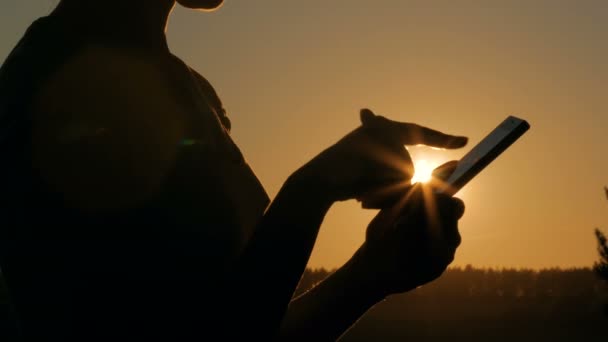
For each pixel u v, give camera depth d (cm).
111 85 113
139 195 110
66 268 108
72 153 109
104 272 107
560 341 4719
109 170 109
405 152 106
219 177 117
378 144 105
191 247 110
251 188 123
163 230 109
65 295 108
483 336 4881
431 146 108
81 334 107
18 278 111
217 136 121
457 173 115
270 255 102
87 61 113
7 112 111
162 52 123
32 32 118
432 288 5769
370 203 108
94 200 108
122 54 117
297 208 103
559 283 5806
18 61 115
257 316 101
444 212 113
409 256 114
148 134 113
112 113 112
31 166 109
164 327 106
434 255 114
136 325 106
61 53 114
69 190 108
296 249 102
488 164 115
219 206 115
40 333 110
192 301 107
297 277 102
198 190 114
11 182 110
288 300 102
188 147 115
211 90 151
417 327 5166
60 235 108
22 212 109
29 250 109
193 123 118
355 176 104
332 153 105
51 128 110
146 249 108
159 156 112
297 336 117
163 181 111
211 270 111
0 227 111
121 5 122
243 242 117
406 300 5738
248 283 101
